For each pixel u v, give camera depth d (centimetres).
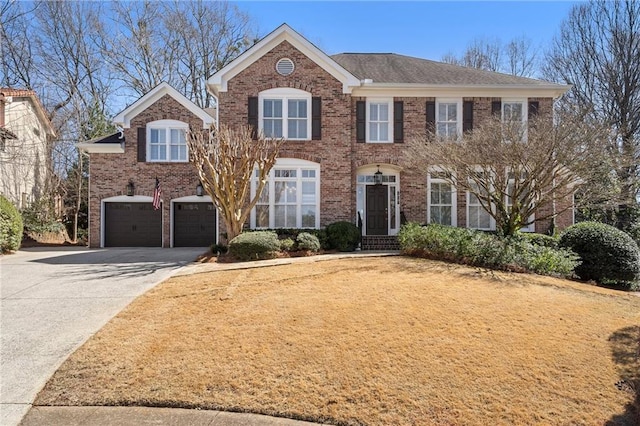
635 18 2281
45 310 684
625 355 519
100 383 432
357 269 1002
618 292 886
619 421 386
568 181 1134
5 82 2536
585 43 2486
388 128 1614
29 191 2247
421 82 1644
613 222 1808
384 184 1655
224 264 1129
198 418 378
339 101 1566
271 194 1531
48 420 372
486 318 632
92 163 1717
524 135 1180
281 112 1551
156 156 1739
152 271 1045
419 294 755
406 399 409
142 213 1745
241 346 519
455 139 1278
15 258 1336
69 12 2592
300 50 1560
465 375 455
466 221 1605
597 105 2397
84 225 2503
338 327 584
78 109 2570
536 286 850
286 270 1001
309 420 378
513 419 382
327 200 1548
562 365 487
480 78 1702
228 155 1262
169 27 2900
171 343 529
